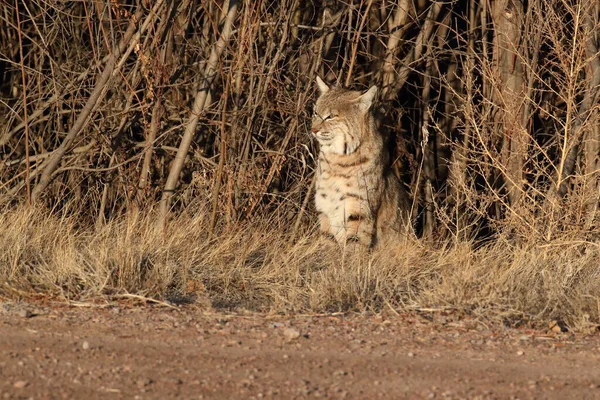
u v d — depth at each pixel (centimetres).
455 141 1616
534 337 853
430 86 1675
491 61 1566
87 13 1300
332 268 1090
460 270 1030
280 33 1510
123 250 1032
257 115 1477
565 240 1229
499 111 1447
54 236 1176
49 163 1347
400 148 1686
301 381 683
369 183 1338
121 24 1477
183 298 996
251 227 1348
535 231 1239
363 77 1619
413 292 989
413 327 876
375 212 1352
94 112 1435
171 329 831
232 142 1420
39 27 1653
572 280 1044
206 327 845
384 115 1546
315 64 1480
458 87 1744
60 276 978
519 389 682
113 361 720
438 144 1755
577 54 1304
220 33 1410
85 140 1510
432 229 1527
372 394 659
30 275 990
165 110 1463
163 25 1299
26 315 863
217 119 1478
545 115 1506
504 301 943
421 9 1711
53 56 1628
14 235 1116
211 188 1412
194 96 1491
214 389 659
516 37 1428
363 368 723
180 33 1409
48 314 874
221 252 1188
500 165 1326
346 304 967
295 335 815
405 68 1579
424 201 1688
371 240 1345
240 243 1270
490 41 1702
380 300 991
